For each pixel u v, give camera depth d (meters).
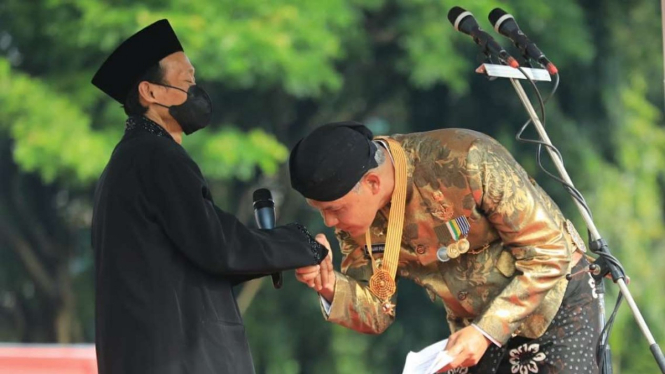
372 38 38.53
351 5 36.84
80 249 42.75
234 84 33.34
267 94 37.34
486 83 38.62
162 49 9.95
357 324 10.01
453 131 9.43
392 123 41.44
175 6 33.62
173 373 9.16
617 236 38.88
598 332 9.83
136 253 9.34
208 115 10.12
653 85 43.62
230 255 9.30
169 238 9.44
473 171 9.13
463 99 39.28
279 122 38.94
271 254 9.46
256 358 37.72
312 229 37.91
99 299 9.48
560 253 9.27
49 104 33.59
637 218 40.56
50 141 32.78
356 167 9.20
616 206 38.62
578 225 37.44
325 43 34.47
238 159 33.62
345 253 10.27
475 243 9.53
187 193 9.39
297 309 38.47
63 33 34.84
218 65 32.44
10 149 39.16
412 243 9.63
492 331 9.15
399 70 36.97
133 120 9.94
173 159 9.52
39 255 41.78
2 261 41.16
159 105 9.93
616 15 40.81
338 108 40.44
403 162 9.41
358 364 37.88
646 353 39.41
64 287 41.88
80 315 42.06
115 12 33.38
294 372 37.72
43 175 32.88
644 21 41.81
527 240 9.25
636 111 41.72
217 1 33.72
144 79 9.93
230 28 32.84
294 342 38.25
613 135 40.31
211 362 9.30
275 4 34.34
